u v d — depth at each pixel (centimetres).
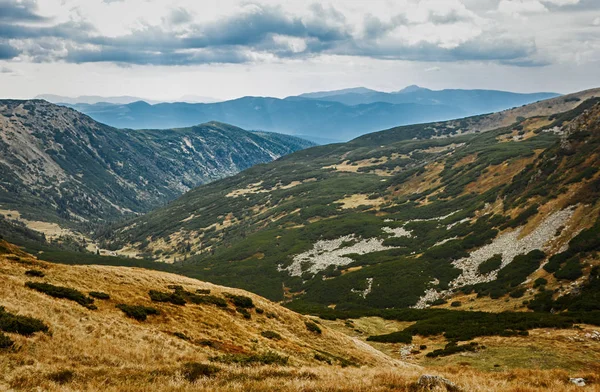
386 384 2195
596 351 4450
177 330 3434
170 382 2083
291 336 4591
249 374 2417
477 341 5428
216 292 4972
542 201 11812
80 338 2603
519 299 8019
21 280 3281
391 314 8588
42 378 1919
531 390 2153
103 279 4075
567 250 8706
